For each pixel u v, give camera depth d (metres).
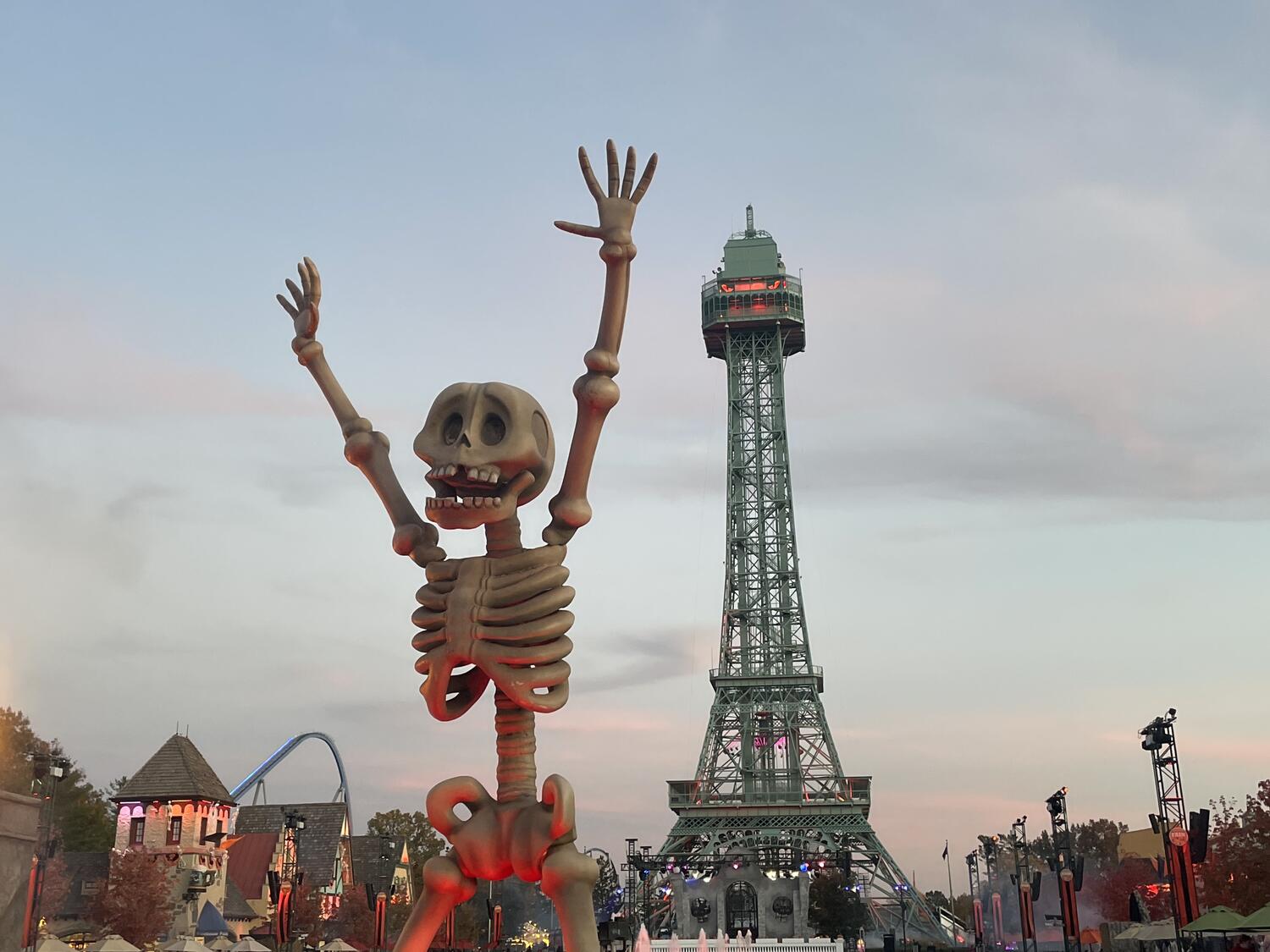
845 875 116.12
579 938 20.61
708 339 171.12
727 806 131.88
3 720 85.44
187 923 88.62
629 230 22.84
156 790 93.56
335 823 127.56
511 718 22.06
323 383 24.59
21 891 16.09
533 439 22.05
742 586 156.00
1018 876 77.44
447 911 21.81
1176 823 47.72
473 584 21.97
